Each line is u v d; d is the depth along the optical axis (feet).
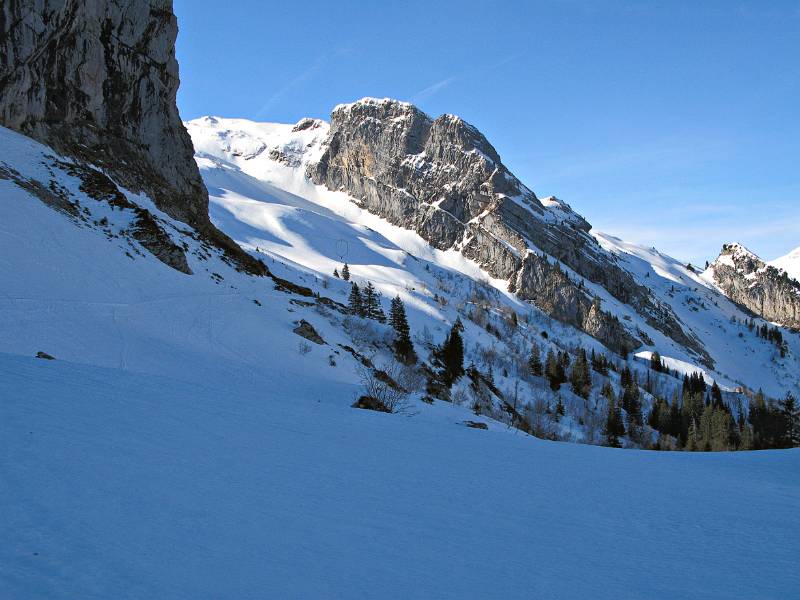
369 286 360.89
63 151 206.69
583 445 59.31
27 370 39.01
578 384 454.81
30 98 200.85
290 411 47.29
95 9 229.66
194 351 119.96
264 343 154.51
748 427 409.69
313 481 26.99
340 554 18.52
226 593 14.20
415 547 20.51
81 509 17.69
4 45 193.57
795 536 27.04
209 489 22.45
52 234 141.18
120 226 179.93
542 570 19.92
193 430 32.27
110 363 89.56
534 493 32.32
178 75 282.97
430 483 30.99
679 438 410.31
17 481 18.78
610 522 27.89
